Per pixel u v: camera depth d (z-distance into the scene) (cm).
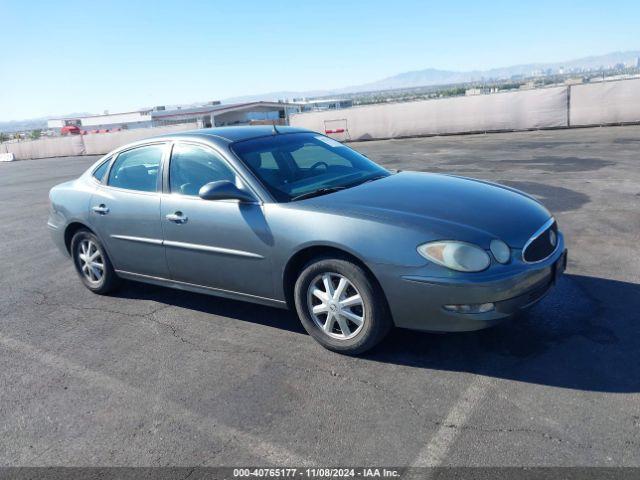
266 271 381
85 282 543
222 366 366
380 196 372
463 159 1280
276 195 380
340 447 270
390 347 366
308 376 341
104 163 509
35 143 3594
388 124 2280
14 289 582
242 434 289
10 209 1195
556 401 289
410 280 319
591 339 350
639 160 1029
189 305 484
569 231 597
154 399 333
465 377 321
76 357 402
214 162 415
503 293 311
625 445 251
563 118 1883
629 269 467
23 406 339
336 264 345
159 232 440
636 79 1733
